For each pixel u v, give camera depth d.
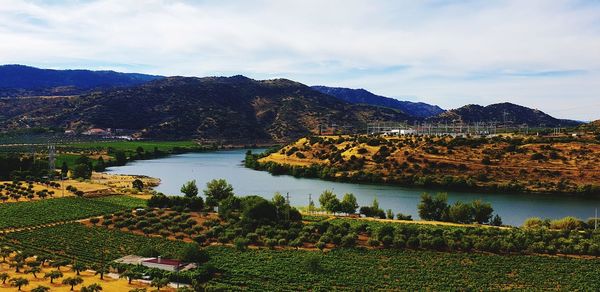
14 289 103.81
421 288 110.31
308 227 156.75
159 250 138.00
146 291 102.75
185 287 107.44
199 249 126.75
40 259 124.25
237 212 181.00
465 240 141.88
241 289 107.31
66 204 199.75
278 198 192.12
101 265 124.88
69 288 105.62
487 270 122.44
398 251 138.00
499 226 176.00
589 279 115.81
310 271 121.06
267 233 152.38
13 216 177.12
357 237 150.38
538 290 108.25
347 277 116.62
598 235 146.38
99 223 171.50
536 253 137.38
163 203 197.38
